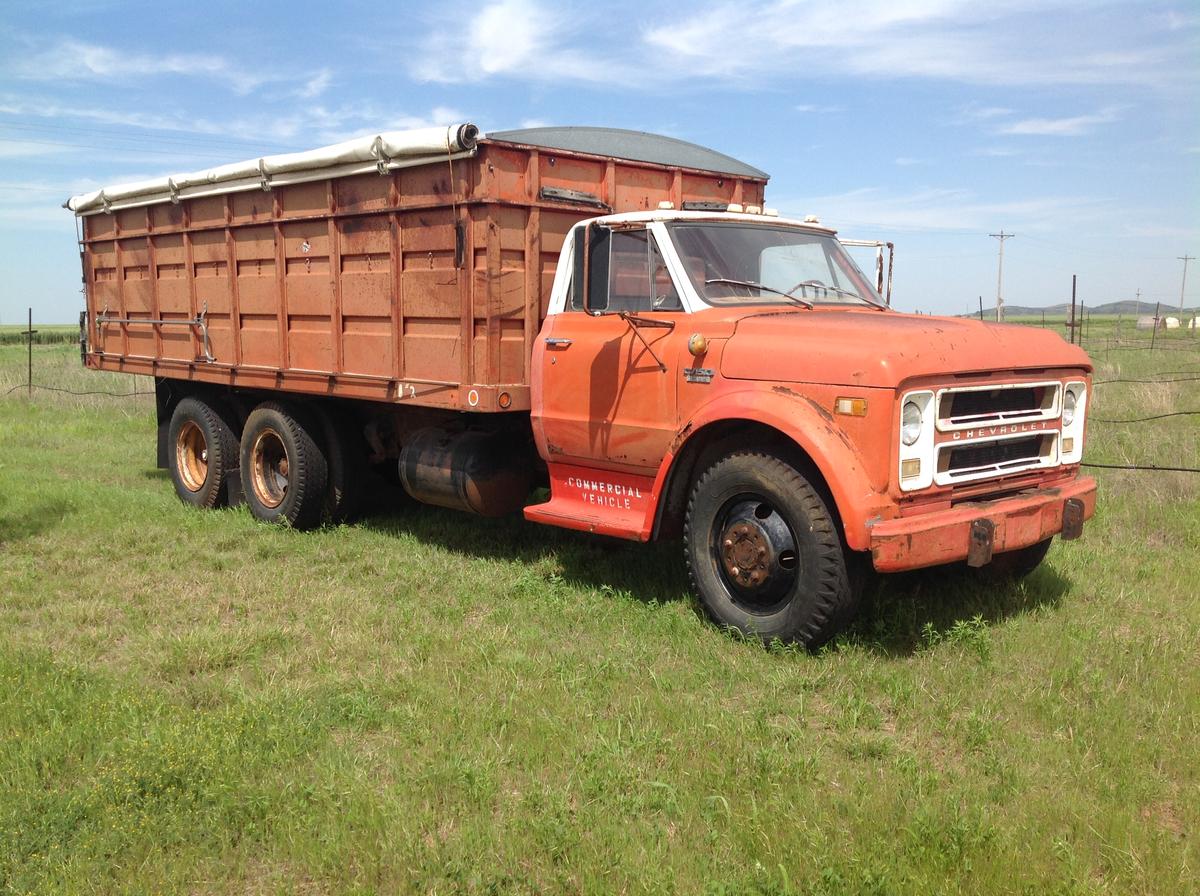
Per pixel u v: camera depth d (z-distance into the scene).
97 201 10.02
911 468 4.72
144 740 3.99
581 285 6.16
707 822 3.48
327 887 3.20
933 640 5.15
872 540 4.57
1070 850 3.25
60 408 17.19
